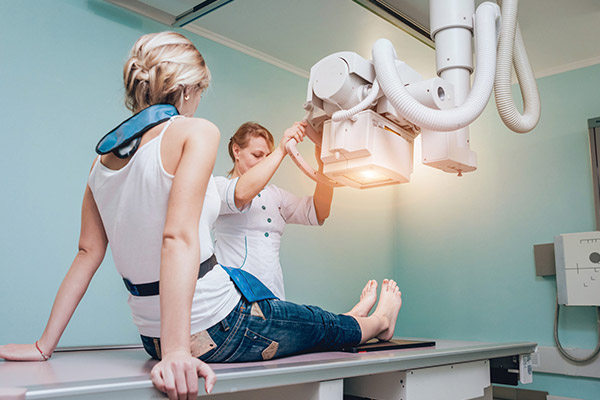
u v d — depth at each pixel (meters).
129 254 1.15
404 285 3.65
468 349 1.84
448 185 3.53
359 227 3.53
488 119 3.37
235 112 2.92
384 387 1.60
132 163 1.11
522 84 2.00
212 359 1.21
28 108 2.21
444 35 1.86
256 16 2.69
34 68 2.24
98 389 0.86
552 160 3.06
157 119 1.14
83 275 1.33
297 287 3.08
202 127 1.09
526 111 1.98
